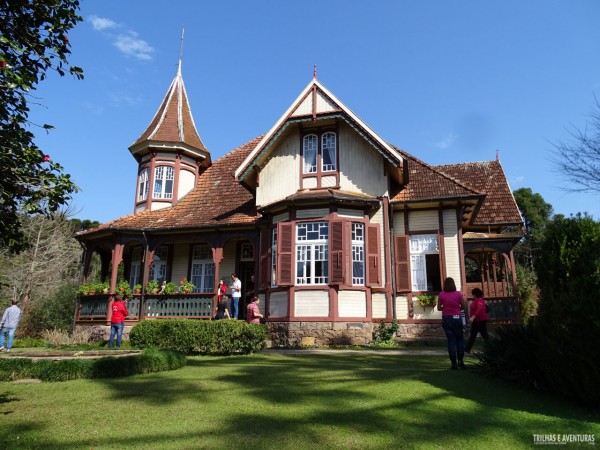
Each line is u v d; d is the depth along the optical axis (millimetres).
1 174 5426
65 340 17734
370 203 15711
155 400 6398
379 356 11453
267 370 8969
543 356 6520
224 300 16703
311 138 17781
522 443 4711
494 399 6449
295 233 15750
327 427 5082
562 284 6309
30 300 27781
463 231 20516
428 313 16125
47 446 4520
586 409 5988
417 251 16891
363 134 16594
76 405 6195
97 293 18797
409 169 18891
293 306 15172
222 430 4988
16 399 6648
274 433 4875
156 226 19016
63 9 5945
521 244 45656
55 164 5863
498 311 16141
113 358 8586
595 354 5836
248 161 17719
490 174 23000
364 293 15383
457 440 4730
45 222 30359
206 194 21391
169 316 17797
